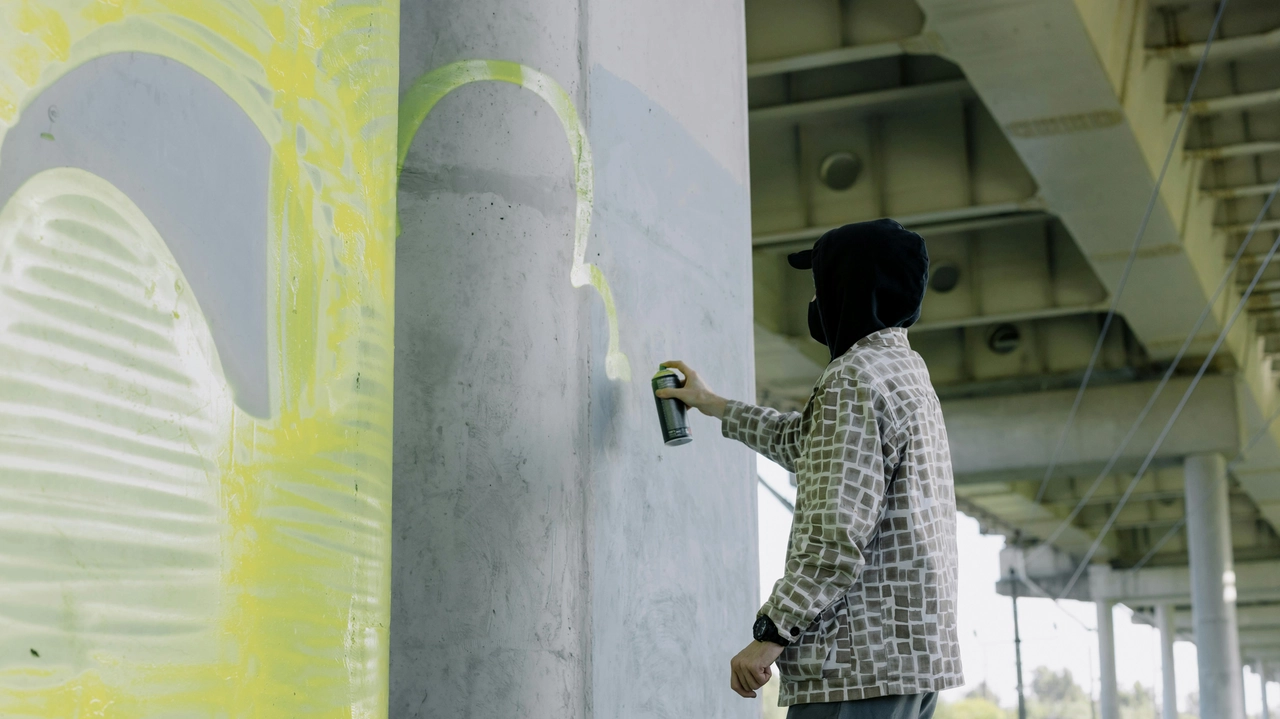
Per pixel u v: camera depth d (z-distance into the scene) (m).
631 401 3.00
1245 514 32.97
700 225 3.57
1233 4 12.15
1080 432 20.52
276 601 1.65
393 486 2.63
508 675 2.55
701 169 3.63
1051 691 73.19
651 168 3.26
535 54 2.82
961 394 21.47
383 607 1.97
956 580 2.36
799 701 2.21
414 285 2.70
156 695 1.40
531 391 2.68
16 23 1.24
